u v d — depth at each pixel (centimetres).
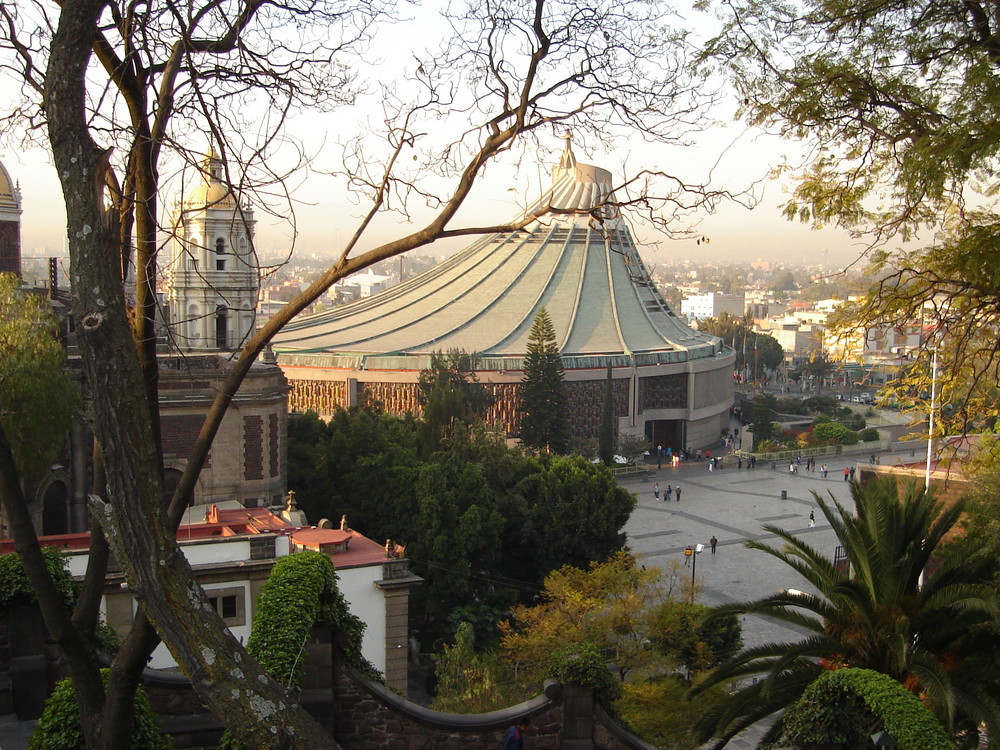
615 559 4716
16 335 4231
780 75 1875
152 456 1145
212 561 3528
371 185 1328
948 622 2012
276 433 5616
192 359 5534
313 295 1304
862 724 1533
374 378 11150
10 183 6266
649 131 1416
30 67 1362
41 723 1570
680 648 3722
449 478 5447
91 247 1127
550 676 1969
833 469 11544
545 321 10156
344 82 1522
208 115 1345
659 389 13000
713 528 8212
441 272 15562
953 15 1794
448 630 5191
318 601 1897
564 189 15562
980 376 1988
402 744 1914
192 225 5978
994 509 2678
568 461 6056
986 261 1664
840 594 2055
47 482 4972
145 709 1605
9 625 1927
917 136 1828
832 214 1927
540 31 1344
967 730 2055
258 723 1075
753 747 3784
